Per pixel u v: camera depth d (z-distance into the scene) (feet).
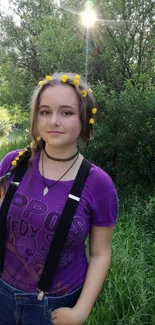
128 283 8.33
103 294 8.21
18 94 24.07
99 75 18.85
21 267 4.74
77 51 18.72
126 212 13.78
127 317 7.63
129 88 15.40
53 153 4.66
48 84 4.61
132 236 11.44
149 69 18.52
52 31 19.04
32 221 4.47
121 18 18.04
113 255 9.41
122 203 14.82
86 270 5.03
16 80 24.61
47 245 4.51
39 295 4.67
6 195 4.69
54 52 18.74
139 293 8.17
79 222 4.48
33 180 4.66
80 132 4.82
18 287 4.82
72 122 4.52
